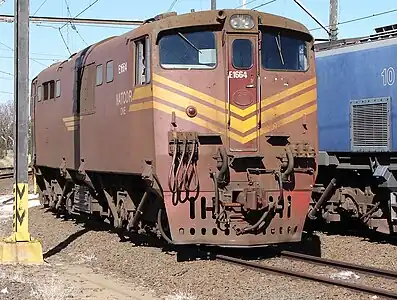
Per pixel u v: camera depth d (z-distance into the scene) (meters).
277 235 11.43
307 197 11.73
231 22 11.51
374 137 14.16
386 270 10.65
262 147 11.50
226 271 10.89
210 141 11.35
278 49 11.88
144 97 11.80
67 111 16.97
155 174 11.32
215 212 11.13
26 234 12.67
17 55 12.61
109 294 9.77
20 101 12.61
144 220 13.29
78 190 17.05
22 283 10.34
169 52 11.56
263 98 11.61
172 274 10.84
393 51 13.80
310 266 11.56
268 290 9.66
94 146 14.69
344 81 14.95
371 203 14.83
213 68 11.50
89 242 14.59
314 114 12.09
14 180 12.66
